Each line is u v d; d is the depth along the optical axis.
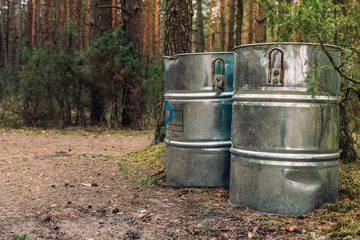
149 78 13.52
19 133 11.32
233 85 4.31
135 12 13.59
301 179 3.43
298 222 3.25
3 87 14.37
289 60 3.42
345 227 3.01
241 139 3.69
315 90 3.39
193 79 4.41
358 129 4.59
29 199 4.10
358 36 3.62
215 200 4.03
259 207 3.55
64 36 13.84
